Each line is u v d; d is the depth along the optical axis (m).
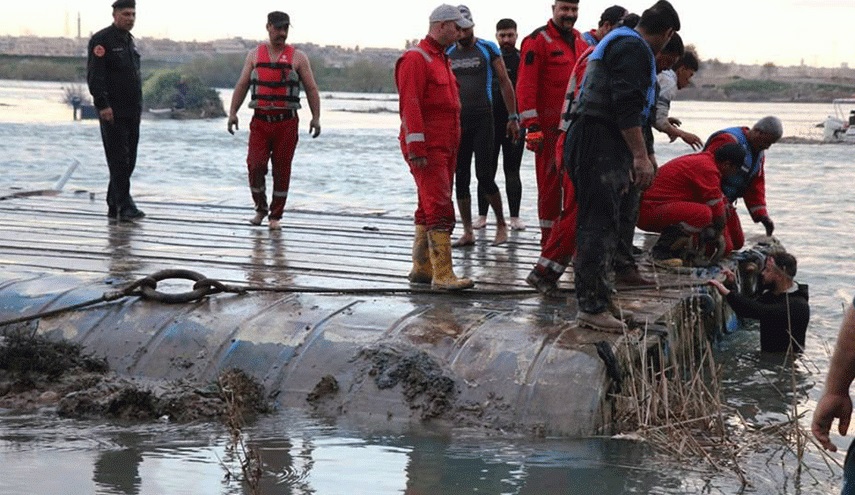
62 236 9.59
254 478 4.80
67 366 6.43
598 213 6.14
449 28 7.25
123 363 6.43
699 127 44.91
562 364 5.82
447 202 7.29
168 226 10.38
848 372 3.57
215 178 20.62
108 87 10.51
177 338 6.47
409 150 7.14
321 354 6.21
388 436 5.59
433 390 5.88
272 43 10.11
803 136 39.03
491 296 7.26
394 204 16.06
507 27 10.70
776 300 8.09
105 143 10.59
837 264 11.66
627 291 7.48
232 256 8.66
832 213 15.82
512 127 9.51
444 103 7.23
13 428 5.66
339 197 17.11
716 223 8.57
